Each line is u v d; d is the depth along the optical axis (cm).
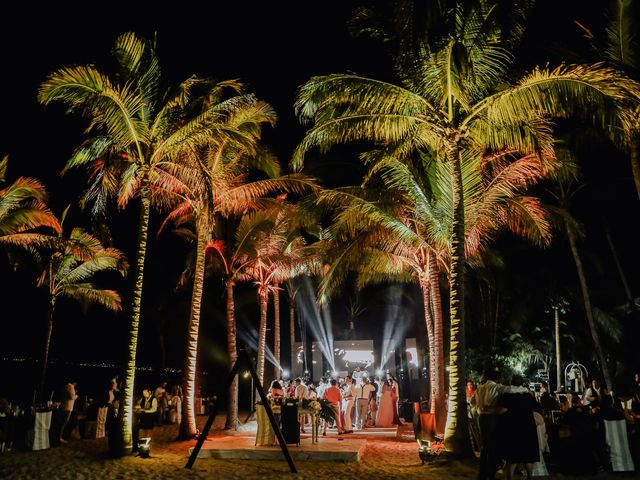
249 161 1816
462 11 1200
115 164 1390
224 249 1969
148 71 1358
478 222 1465
